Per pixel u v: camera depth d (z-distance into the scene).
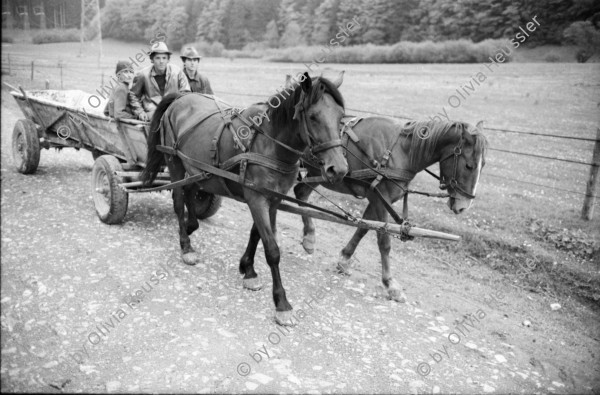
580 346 4.65
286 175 4.37
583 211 7.05
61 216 6.36
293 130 4.07
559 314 5.25
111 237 5.82
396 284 5.25
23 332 3.89
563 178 8.96
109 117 6.43
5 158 9.24
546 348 4.57
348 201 8.35
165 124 5.68
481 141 4.65
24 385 3.29
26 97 7.81
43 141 8.06
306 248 6.25
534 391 3.88
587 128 10.79
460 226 7.07
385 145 5.08
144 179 5.82
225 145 4.61
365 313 4.82
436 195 5.01
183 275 5.11
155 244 5.81
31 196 7.09
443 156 4.92
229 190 4.76
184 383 3.46
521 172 9.41
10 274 4.77
